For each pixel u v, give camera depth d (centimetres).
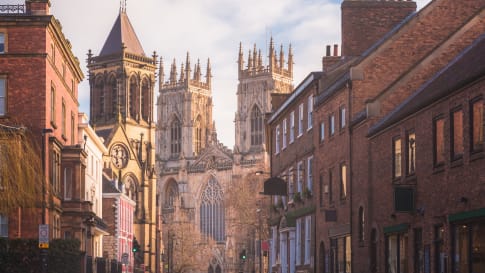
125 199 16462
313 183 7494
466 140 4059
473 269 3984
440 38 6156
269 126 9825
